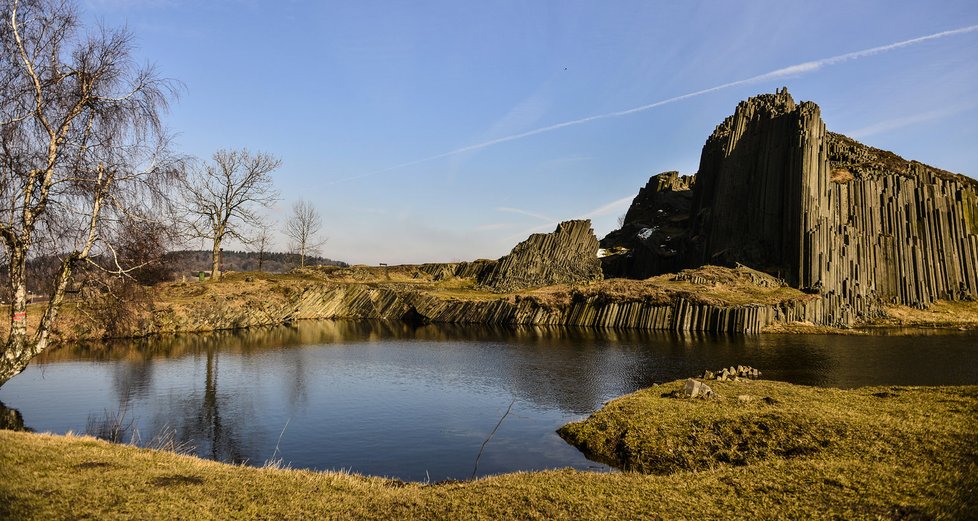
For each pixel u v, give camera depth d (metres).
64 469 13.50
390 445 23.62
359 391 35.25
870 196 88.25
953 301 84.62
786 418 19.23
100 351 51.31
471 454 22.12
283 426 26.75
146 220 19.00
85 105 18.16
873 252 84.12
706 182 123.69
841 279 81.12
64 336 54.00
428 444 23.69
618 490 13.03
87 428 25.58
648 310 76.94
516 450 22.53
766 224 95.81
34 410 29.06
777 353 48.69
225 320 76.81
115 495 11.97
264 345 59.28
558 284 102.69
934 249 86.94
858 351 49.34
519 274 109.44
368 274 125.56
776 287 83.12
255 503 12.36
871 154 120.12
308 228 120.19
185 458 16.62
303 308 95.38
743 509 11.45
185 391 34.69
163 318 67.56
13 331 17.64
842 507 11.13
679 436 20.14
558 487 13.40
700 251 110.69
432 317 95.81
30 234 17.73
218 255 85.25
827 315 73.19
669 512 11.43
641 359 46.91
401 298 102.31
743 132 110.12
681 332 71.06
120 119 18.33
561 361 47.22
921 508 10.69
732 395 25.56
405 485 15.67
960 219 89.62
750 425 19.42
